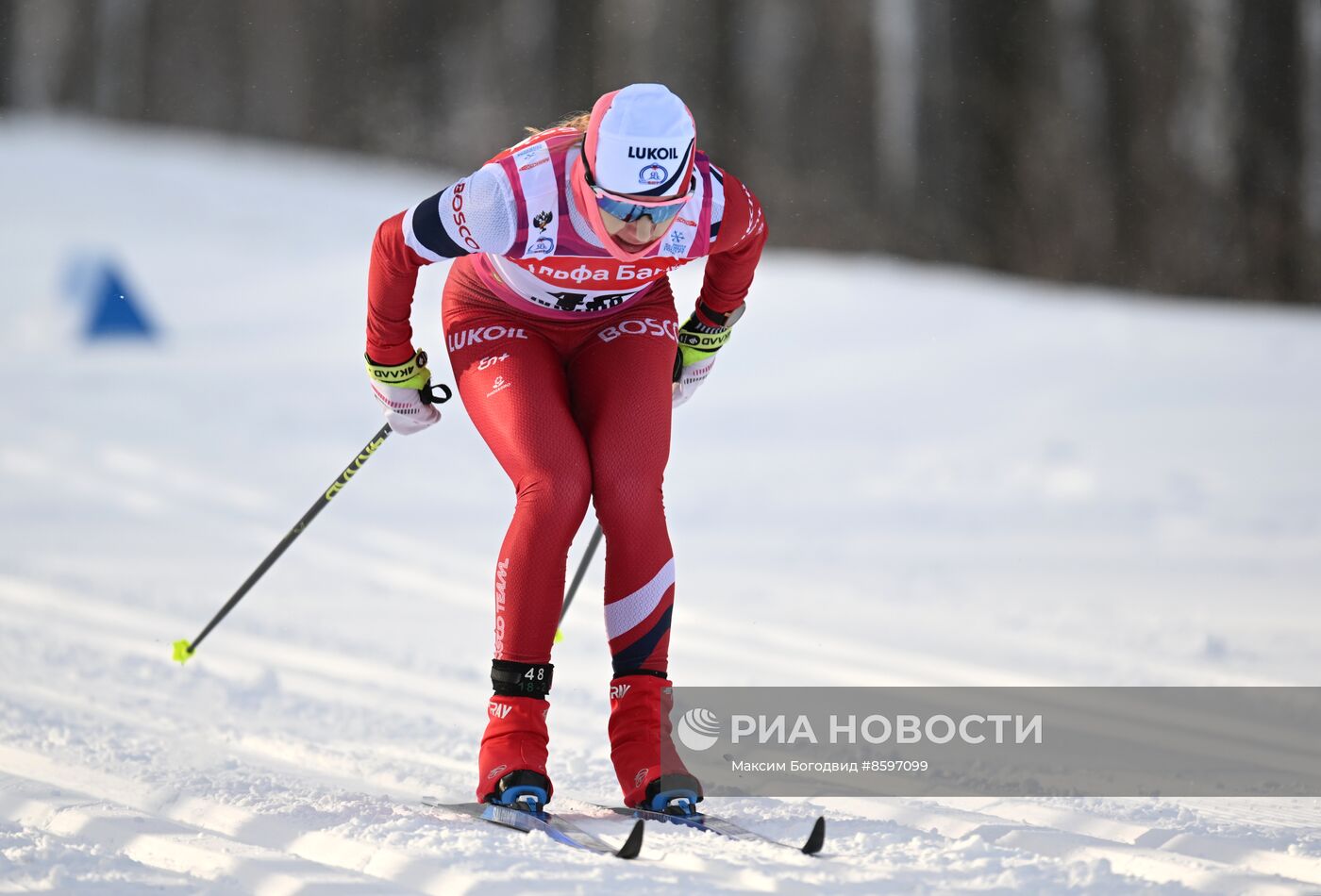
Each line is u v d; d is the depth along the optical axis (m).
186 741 12.67
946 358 40.47
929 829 10.27
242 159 81.38
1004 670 17.00
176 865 9.20
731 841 9.58
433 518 26.70
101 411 34.88
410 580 22.06
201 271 54.28
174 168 74.50
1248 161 76.50
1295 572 23.45
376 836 9.52
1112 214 78.81
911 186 84.19
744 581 22.59
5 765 11.63
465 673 16.33
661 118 9.73
